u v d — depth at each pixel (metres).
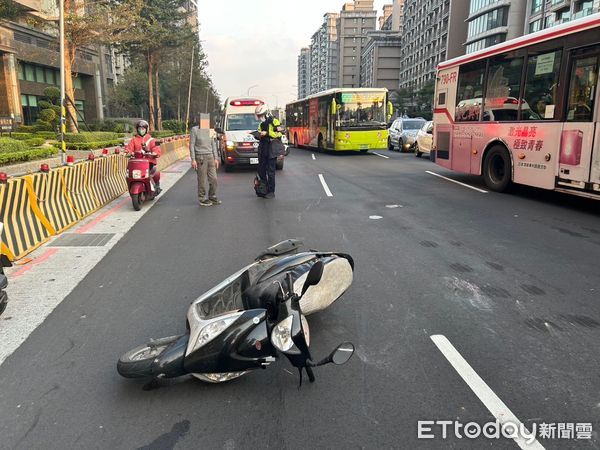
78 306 4.70
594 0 46.59
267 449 2.67
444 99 13.19
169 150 20.61
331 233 7.42
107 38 24.53
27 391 3.29
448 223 7.95
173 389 3.29
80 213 8.80
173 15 42.78
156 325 4.25
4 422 2.96
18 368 3.58
